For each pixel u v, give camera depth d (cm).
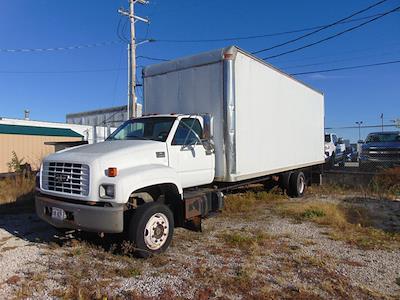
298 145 1186
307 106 1270
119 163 573
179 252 594
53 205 584
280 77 1034
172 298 424
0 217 869
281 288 454
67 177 577
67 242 624
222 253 589
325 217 841
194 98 803
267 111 950
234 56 769
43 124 2252
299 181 1220
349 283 473
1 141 1839
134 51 2067
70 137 2186
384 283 477
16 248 608
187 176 696
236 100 783
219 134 768
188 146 700
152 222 573
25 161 1933
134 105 2045
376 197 1198
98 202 548
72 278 477
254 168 876
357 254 595
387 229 763
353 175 1485
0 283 464
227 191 966
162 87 859
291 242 657
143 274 498
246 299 423
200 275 492
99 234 618
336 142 2542
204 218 796
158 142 653
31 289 445
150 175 580
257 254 582
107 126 3014
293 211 913
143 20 2116
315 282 473
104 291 442
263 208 978
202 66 791
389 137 1700
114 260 552
